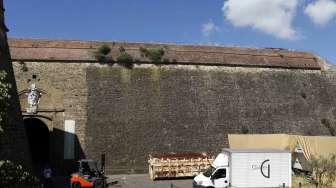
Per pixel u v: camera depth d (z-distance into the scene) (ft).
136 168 126.21
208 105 138.21
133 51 138.82
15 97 89.86
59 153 123.65
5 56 89.20
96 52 134.72
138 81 135.85
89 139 125.49
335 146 112.16
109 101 130.72
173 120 132.87
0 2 87.25
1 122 37.17
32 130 142.92
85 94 129.70
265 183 95.25
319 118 149.89
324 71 160.97
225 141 134.41
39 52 130.41
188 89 138.92
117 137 127.13
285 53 157.79
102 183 102.58
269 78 150.71
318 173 101.96
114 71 135.03
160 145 129.08
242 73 147.95
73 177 100.73
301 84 154.40
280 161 96.02
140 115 130.93
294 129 143.43
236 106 140.97
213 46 148.87
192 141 131.75
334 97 157.79
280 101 147.23
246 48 152.66
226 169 95.45
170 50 142.82
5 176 36.52
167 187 103.50
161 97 135.13
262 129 139.85
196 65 143.43
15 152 84.79
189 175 118.62
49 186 100.78
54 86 128.26
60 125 125.49
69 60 131.85
